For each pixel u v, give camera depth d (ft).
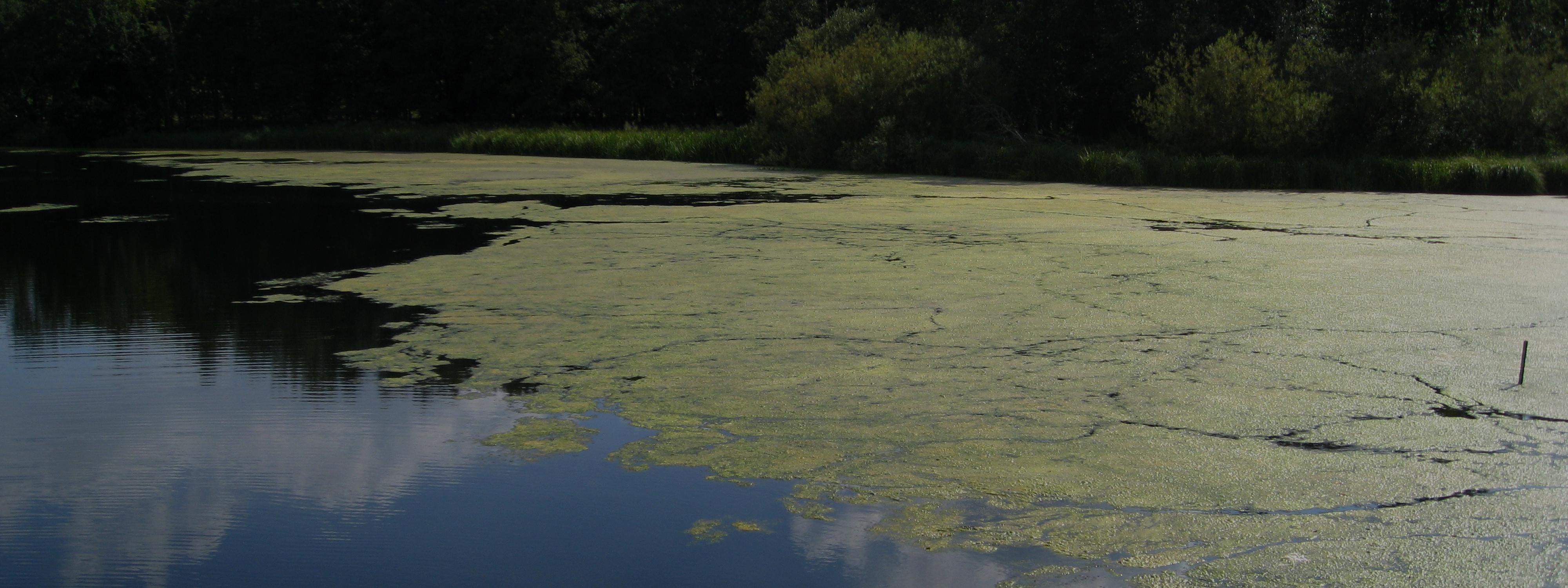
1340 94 67.31
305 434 14.38
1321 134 65.46
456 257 28.91
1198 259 28.19
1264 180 59.21
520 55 120.26
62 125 117.19
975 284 24.34
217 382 16.89
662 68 124.16
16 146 116.78
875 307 21.80
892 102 71.20
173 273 27.27
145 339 19.89
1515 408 14.79
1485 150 66.69
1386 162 58.65
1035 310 21.39
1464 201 46.83
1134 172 59.93
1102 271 26.20
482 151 93.66
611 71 125.59
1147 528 10.96
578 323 20.43
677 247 30.37
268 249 31.45
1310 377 16.38
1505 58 70.18
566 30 125.70
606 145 85.15
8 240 34.22
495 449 13.64
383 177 60.59
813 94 73.56
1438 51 76.79
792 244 31.14
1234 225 36.60
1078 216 39.09
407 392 16.15
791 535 11.03
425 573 10.45
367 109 125.18
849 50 74.18
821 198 47.14
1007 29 86.53
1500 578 9.84
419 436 14.19
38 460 13.55
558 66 123.13
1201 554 10.39
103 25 118.73
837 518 11.39
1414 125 67.87
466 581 10.28
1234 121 63.41
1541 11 81.97
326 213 40.70
